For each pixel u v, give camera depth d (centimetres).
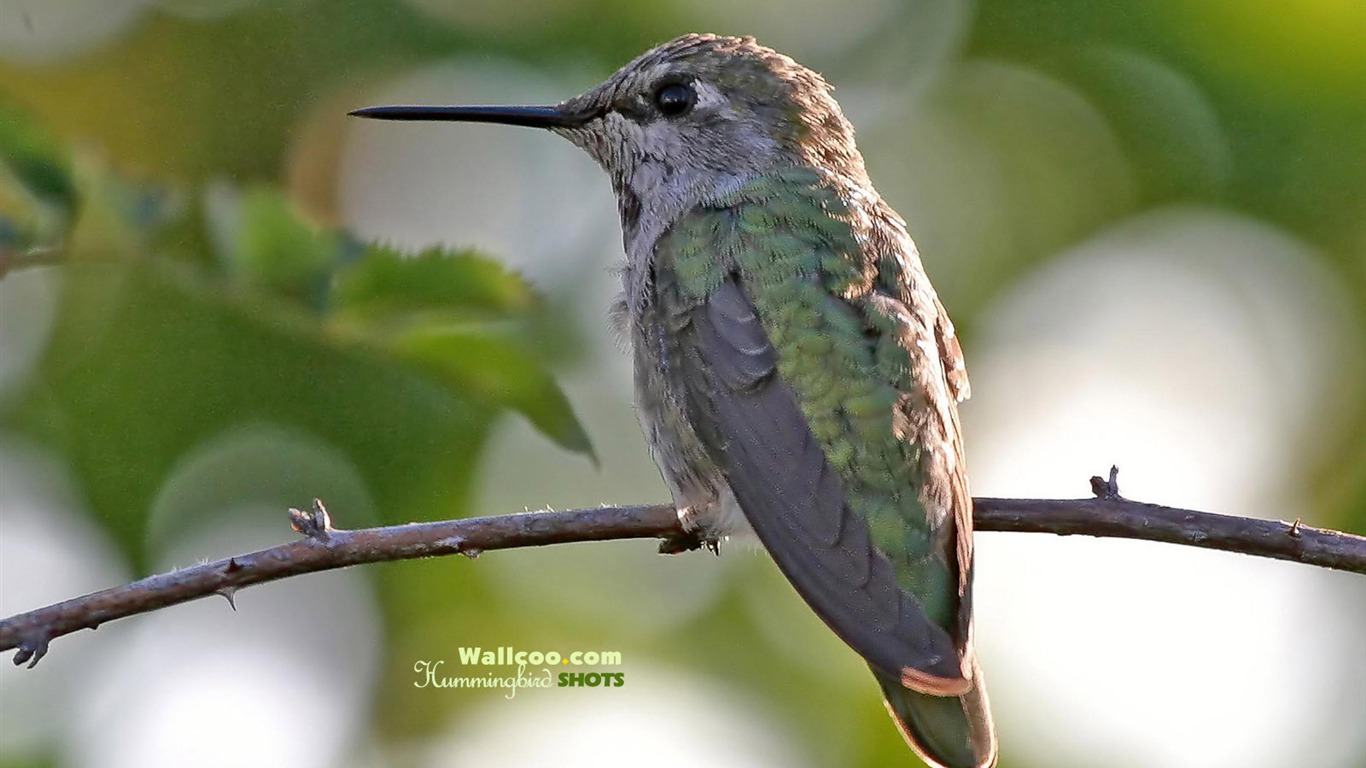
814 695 1098
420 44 1205
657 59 977
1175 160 1195
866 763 1078
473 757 1122
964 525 759
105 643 1154
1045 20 1247
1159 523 729
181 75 1188
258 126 1194
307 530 687
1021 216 1228
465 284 718
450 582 1142
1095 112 1222
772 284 812
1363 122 1150
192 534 1093
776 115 957
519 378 729
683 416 819
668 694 1112
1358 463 1195
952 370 872
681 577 1137
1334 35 1141
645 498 1170
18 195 696
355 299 720
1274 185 1173
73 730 1128
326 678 1145
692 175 943
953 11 1270
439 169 1227
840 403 768
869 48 1278
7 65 1161
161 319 1102
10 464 1099
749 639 1119
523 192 1241
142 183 709
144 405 1098
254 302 723
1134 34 1212
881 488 751
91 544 1096
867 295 811
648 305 859
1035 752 1131
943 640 708
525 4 1205
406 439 1098
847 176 952
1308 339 1200
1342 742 1162
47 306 1104
